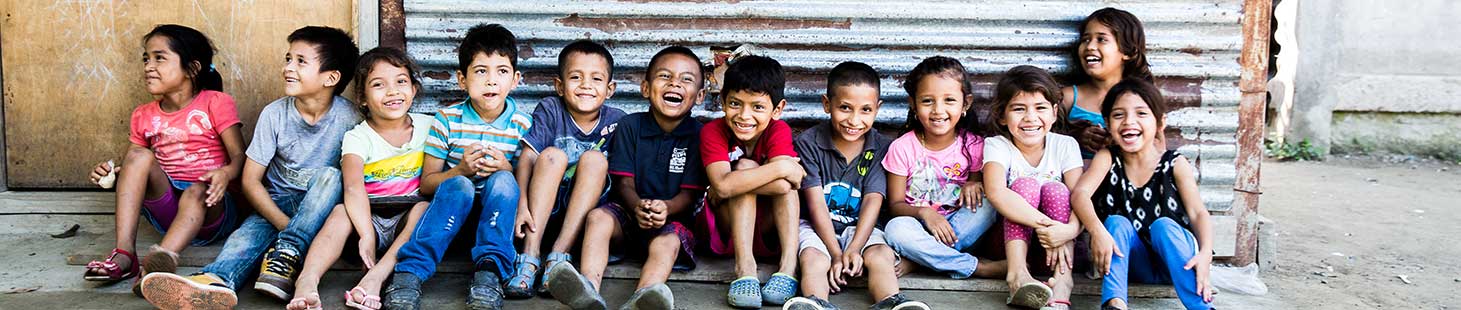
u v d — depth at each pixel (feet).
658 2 11.03
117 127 12.10
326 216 9.52
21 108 12.08
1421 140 23.57
